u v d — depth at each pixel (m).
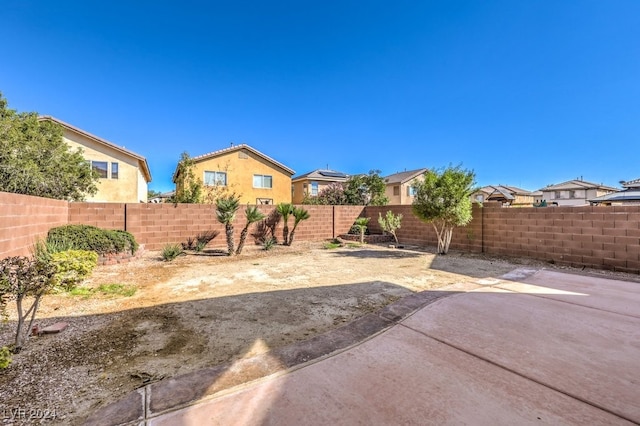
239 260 8.38
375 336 3.25
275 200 24.70
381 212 13.56
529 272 6.59
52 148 12.22
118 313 3.98
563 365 2.59
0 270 2.70
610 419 1.91
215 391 2.24
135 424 1.88
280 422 1.89
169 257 8.20
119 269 6.96
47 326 3.45
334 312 4.06
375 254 9.52
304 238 12.77
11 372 2.49
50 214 7.05
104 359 2.73
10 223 5.10
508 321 3.64
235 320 3.75
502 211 8.88
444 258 8.66
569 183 37.19
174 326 3.54
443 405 2.06
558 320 3.65
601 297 4.64
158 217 9.70
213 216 10.65
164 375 2.47
